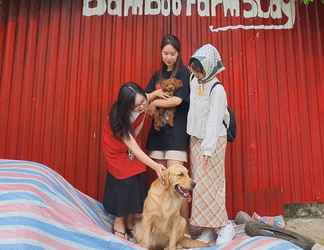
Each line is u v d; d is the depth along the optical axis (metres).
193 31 4.36
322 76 4.45
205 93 3.34
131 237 3.45
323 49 4.50
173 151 3.58
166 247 3.21
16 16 4.37
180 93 3.58
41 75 4.25
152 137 3.76
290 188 4.19
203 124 3.35
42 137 4.16
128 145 3.23
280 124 4.29
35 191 2.43
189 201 3.65
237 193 4.12
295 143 4.28
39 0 4.39
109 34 4.34
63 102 4.22
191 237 3.59
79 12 4.38
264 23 4.45
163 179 3.04
